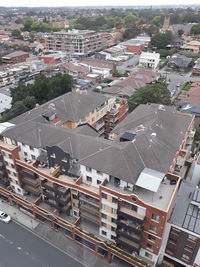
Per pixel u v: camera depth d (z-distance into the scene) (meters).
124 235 48.22
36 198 64.06
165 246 50.28
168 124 68.06
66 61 196.50
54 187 55.12
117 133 68.19
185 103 107.38
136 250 48.09
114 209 48.31
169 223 46.84
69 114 78.19
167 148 56.94
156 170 50.09
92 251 55.56
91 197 52.31
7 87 150.25
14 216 65.31
